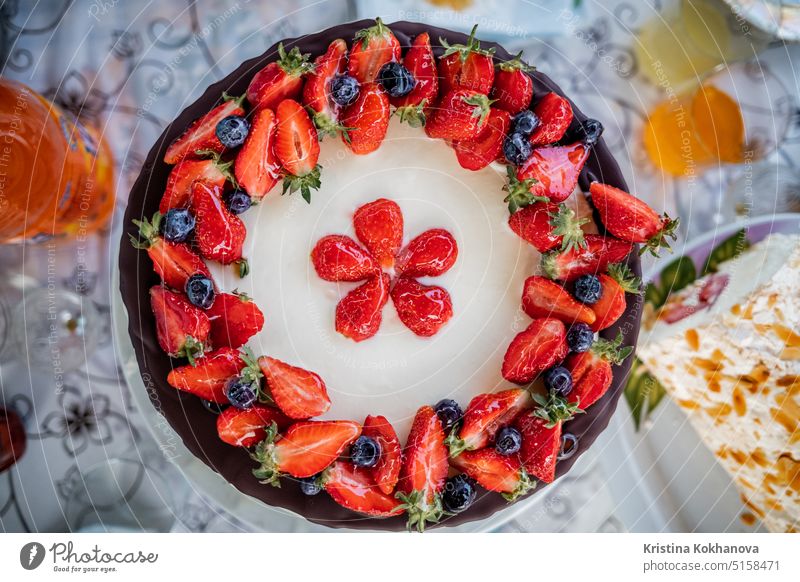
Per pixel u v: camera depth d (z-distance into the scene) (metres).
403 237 0.51
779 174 0.62
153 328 0.48
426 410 0.48
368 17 0.60
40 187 0.57
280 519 0.56
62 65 0.59
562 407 0.47
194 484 0.56
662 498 0.59
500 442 0.47
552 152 0.49
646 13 0.62
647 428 0.59
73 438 0.58
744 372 0.58
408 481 0.47
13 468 0.58
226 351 0.47
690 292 0.59
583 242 0.48
